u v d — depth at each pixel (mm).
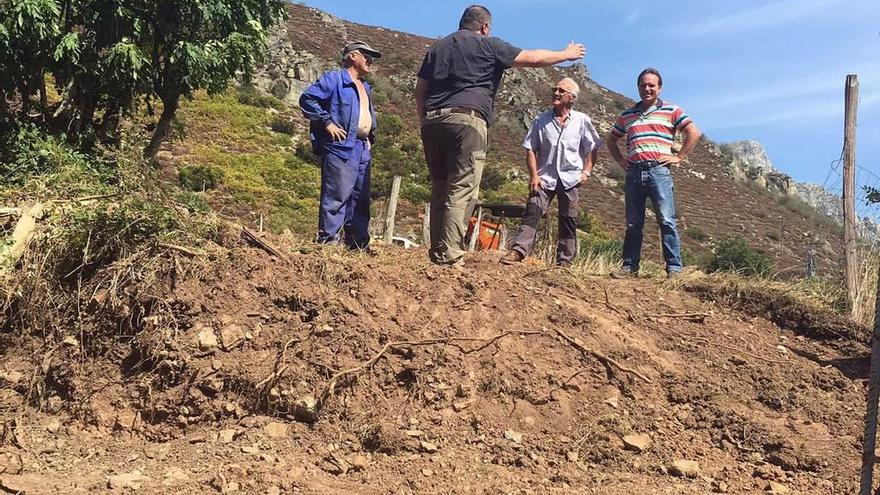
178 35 9602
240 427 3852
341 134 5629
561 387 4383
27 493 3180
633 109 6930
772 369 5059
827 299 6453
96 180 5578
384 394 4117
